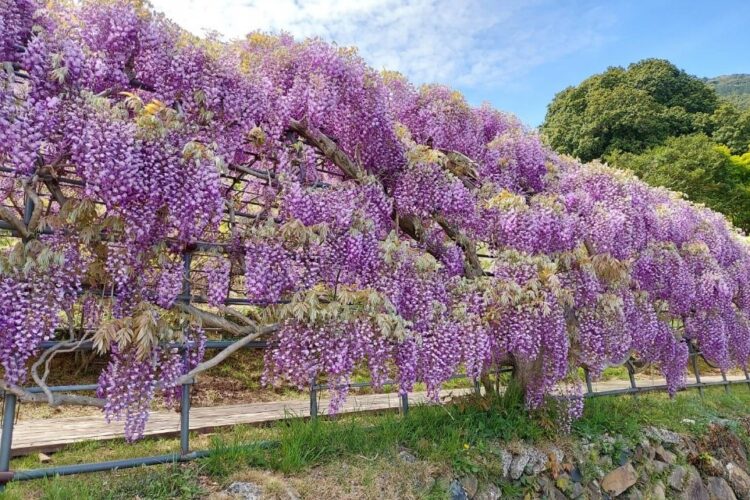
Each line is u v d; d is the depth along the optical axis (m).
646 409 5.10
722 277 6.03
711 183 16.80
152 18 2.77
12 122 2.17
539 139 5.00
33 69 2.29
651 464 4.21
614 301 4.03
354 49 3.49
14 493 2.24
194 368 2.75
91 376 4.97
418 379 3.21
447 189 3.76
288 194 3.03
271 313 2.93
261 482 2.57
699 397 6.11
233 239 2.96
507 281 3.59
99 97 2.41
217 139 2.88
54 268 2.34
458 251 3.93
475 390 4.09
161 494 2.40
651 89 23.38
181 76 2.78
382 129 3.57
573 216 4.38
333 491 2.66
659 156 17.53
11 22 2.32
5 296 2.20
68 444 3.18
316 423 3.19
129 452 3.01
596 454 3.89
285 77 3.36
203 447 3.05
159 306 2.71
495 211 4.07
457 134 4.41
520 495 3.33
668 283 5.34
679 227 6.03
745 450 5.29
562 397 4.04
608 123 20.44
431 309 3.26
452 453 3.21
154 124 2.50
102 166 2.29
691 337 6.16
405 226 3.86
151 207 2.51
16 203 2.66
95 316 2.57
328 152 3.41
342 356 2.83
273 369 2.99
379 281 3.15
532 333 3.58
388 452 3.12
